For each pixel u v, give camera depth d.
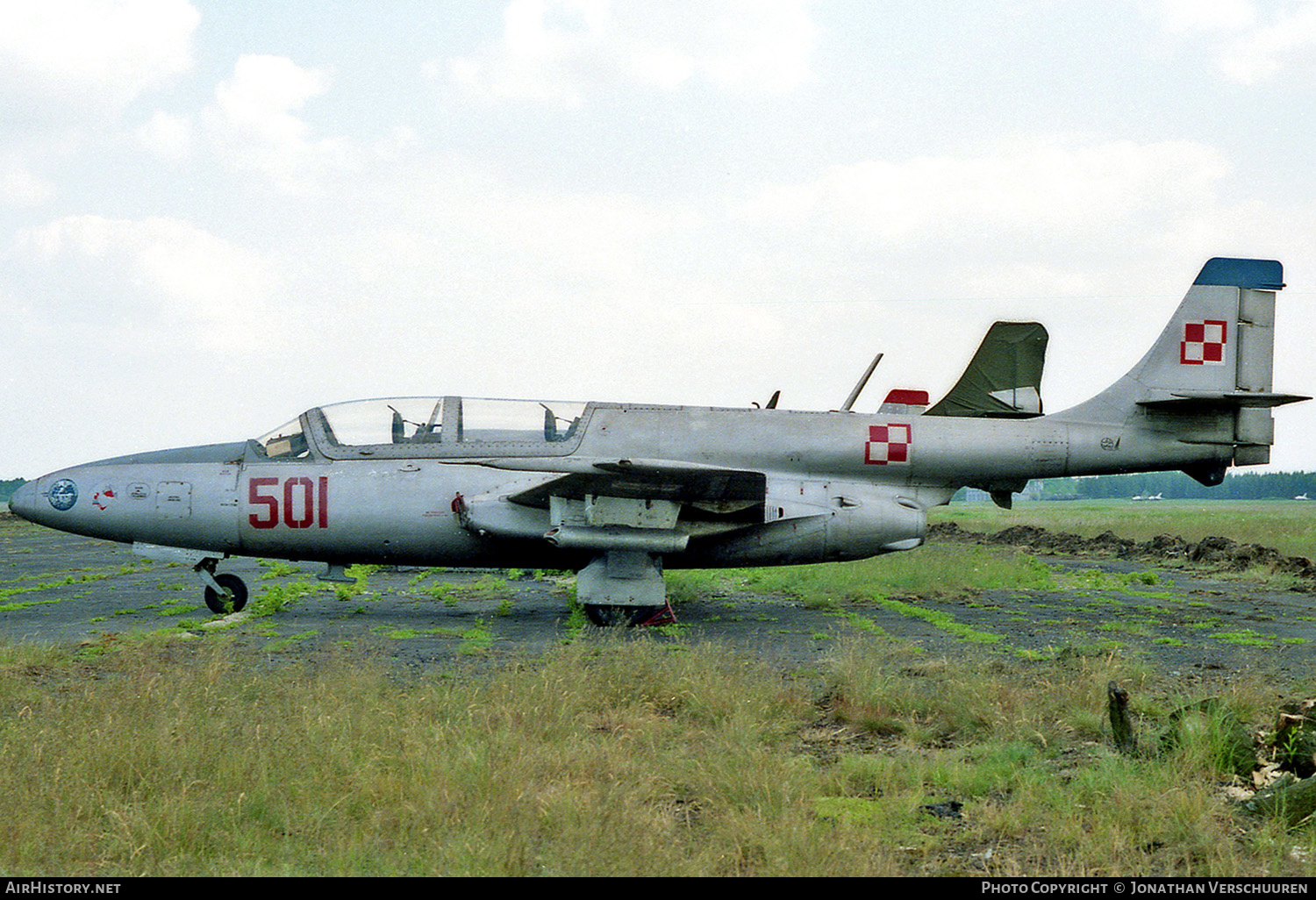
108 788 5.48
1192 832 5.05
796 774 5.88
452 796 5.28
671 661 9.11
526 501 13.37
